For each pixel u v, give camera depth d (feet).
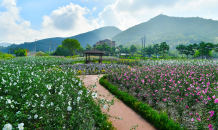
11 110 10.46
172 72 25.59
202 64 36.83
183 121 13.46
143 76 27.04
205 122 12.41
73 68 42.16
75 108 11.95
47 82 18.28
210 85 19.72
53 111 10.76
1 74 21.25
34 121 10.41
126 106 18.07
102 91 23.73
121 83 27.94
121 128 12.85
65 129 9.66
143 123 13.96
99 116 12.37
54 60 65.10
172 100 18.11
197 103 16.30
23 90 13.97
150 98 19.40
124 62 69.15
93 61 73.97
